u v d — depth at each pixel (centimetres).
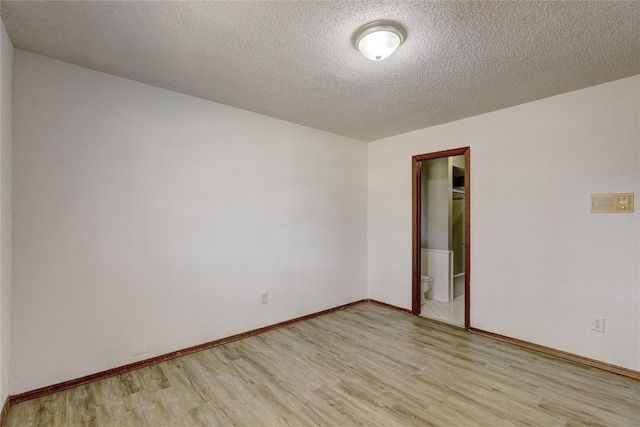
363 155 461
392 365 263
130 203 253
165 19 175
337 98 290
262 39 194
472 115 338
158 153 268
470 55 212
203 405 208
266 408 205
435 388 228
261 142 339
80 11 168
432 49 204
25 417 193
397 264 424
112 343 244
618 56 213
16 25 181
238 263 320
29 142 211
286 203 363
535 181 296
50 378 219
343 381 238
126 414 198
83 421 191
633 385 232
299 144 377
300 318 377
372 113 333
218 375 246
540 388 228
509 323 312
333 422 192
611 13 167
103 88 241
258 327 336
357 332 340
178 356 278
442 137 371
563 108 279
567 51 207
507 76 244
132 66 231
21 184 208
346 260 436
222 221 308
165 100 271
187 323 284
